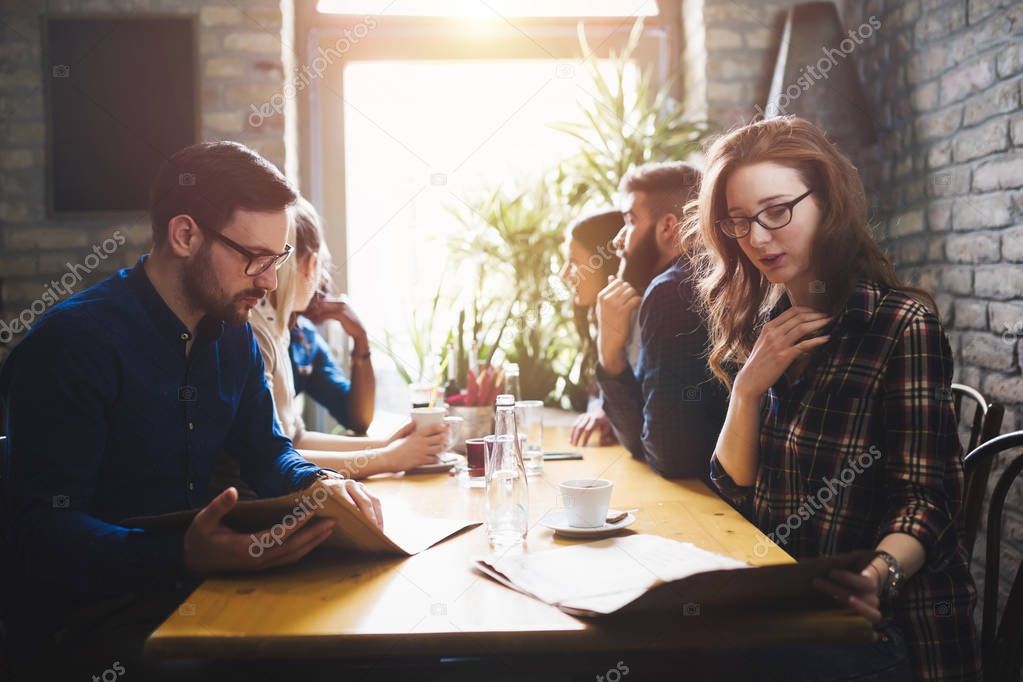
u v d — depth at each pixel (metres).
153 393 1.58
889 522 1.29
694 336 1.89
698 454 1.91
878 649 1.38
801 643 1.08
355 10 3.78
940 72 2.75
